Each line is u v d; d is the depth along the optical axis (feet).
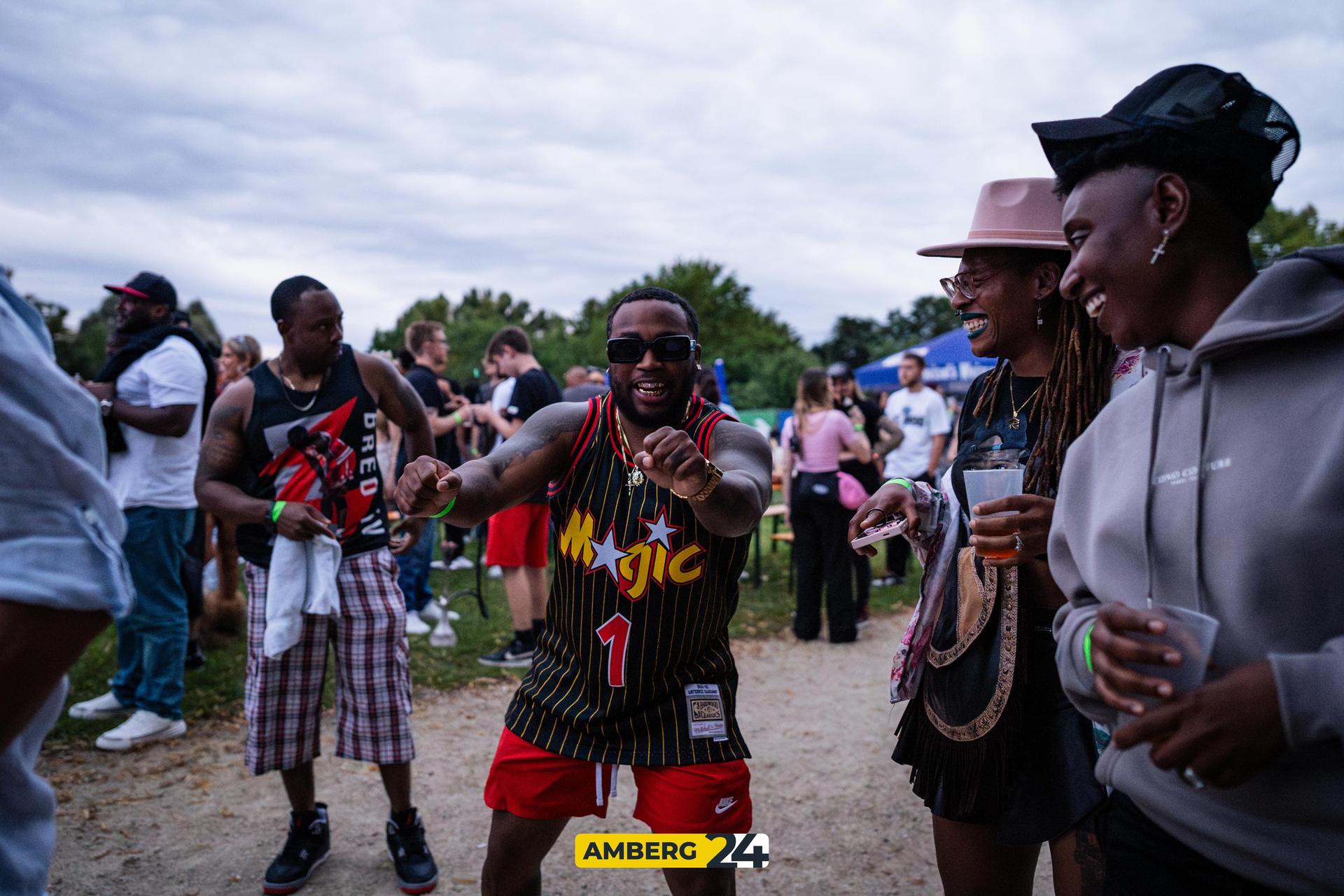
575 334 245.86
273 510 10.57
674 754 7.21
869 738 16.34
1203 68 4.29
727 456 7.33
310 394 11.08
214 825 12.53
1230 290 4.33
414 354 24.54
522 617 19.76
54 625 3.72
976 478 6.50
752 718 17.49
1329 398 3.80
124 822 12.53
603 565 7.35
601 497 7.42
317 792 13.74
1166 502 4.25
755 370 171.53
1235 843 4.03
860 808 13.43
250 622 11.02
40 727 4.25
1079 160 4.57
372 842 12.21
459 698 18.03
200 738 15.42
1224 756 3.54
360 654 11.02
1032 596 6.58
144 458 14.88
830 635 22.75
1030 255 6.85
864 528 7.45
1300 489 3.75
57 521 3.79
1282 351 3.95
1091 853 6.25
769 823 12.94
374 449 11.56
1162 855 4.62
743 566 7.61
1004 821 6.55
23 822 4.14
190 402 14.93
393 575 11.44
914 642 7.34
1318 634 3.75
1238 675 3.57
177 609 15.37
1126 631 3.96
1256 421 3.95
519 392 20.43
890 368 64.75
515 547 19.44
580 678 7.46
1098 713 4.61
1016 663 6.50
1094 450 4.86
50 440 3.79
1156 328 4.46
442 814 13.05
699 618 7.32
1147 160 4.33
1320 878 3.84
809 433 22.35
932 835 12.59
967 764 6.73
